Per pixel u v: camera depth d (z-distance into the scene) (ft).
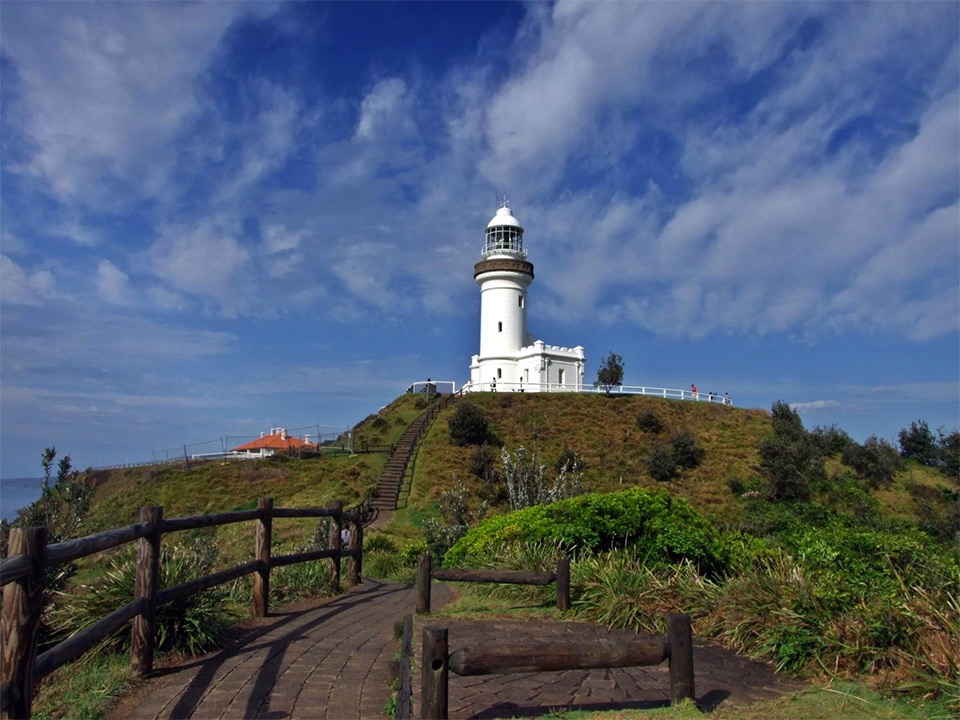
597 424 142.41
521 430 139.03
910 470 129.70
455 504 85.61
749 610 21.81
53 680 18.06
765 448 120.67
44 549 12.93
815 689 17.47
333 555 34.83
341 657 20.56
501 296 174.40
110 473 134.62
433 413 151.43
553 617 25.38
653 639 15.52
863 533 31.78
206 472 120.16
